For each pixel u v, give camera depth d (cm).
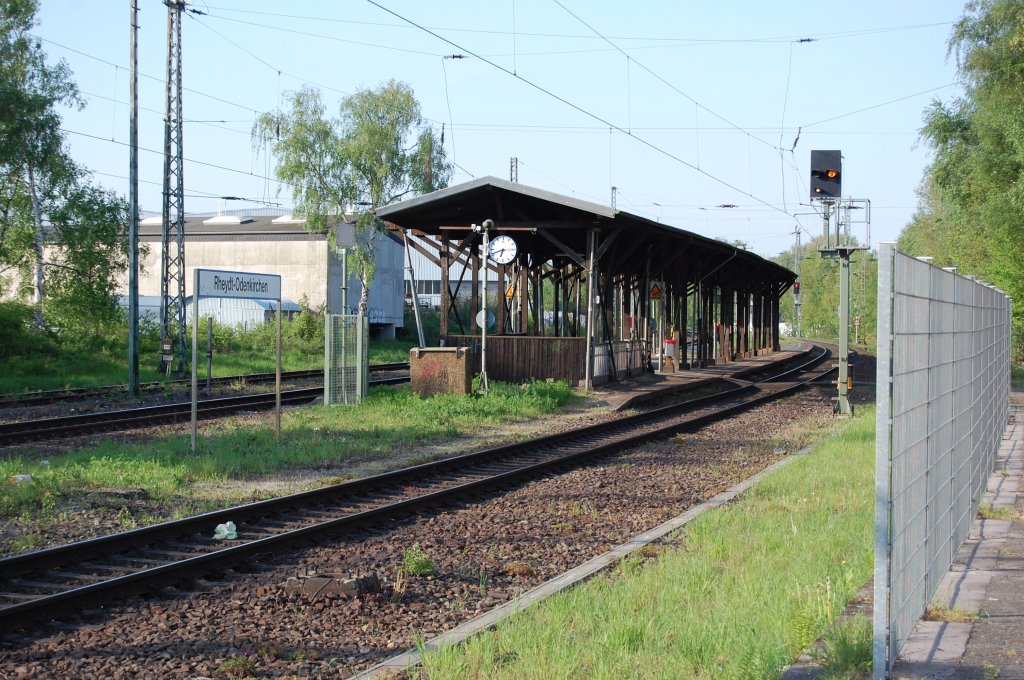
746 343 5359
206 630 693
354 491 1227
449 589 816
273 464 1424
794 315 11825
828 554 843
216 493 1218
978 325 983
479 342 2728
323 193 5638
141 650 650
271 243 5756
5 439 1644
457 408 2180
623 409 2416
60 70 3766
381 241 6200
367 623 717
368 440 1720
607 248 2747
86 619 712
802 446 1784
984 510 995
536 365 2706
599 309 2925
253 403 2297
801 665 550
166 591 786
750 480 1379
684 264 3741
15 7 3653
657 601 721
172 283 5794
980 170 3447
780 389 3222
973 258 4175
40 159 3603
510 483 1352
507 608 736
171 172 3259
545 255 3262
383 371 3769
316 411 2122
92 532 982
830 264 11156
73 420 1911
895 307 513
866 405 2558
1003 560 786
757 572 782
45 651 642
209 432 1781
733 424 2178
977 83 3559
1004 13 3350
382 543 982
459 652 609
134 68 2717
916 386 578
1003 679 507
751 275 5141
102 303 3662
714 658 567
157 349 3803
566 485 1351
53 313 3653
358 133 5681
